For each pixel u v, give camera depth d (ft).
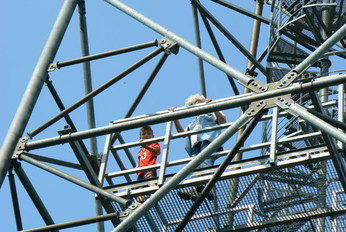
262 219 108.58
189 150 118.42
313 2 136.56
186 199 108.68
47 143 106.52
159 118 102.01
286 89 100.27
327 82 98.58
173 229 110.32
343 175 104.78
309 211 107.45
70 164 113.60
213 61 106.22
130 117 124.88
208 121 118.01
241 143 101.60
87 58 115.65
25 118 104.47
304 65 101.45
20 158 107.55
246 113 100.37
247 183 107.76
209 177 107.04
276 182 107.76
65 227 104.63
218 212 108.58
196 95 120.57
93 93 113.39
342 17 136.46
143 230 111.04
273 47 136.98
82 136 105.19
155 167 112.16
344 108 116.26
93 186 107.14
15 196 109.91
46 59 108.58
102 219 104.32
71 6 113.19
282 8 139.44
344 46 137.18
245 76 103.09
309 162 104.42
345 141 94.79
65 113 112.27
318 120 97.14
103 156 115.24
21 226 110.73
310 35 139.13
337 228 113.60
